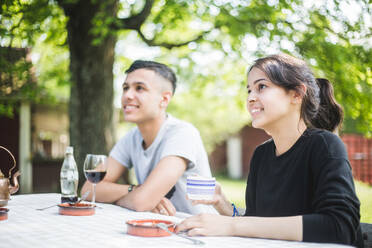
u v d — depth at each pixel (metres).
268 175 1.68
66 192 2.16
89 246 1.16
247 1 6.70
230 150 20.86
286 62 1.61
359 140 13.69
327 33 6.63
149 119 2.47
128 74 2.51
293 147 1.61
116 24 6.20
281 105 1.59
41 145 13.15
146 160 2.55
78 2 6.03
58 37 7.28
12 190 2.06
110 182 2.53
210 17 7.05
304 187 1.55
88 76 6.42
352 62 6.39
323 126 1.84
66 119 13.94
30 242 1.21
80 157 6.38
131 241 1.24
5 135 10.54
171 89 2.56
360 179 13.55
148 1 6.34
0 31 5.28
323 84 1.87
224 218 1.37
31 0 5.39
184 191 2.40
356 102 6.56
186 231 1.36
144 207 2.06
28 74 6.23
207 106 19.20
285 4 6.39
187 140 2.37
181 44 7.42
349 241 1.29
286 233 1.28
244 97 9.30
